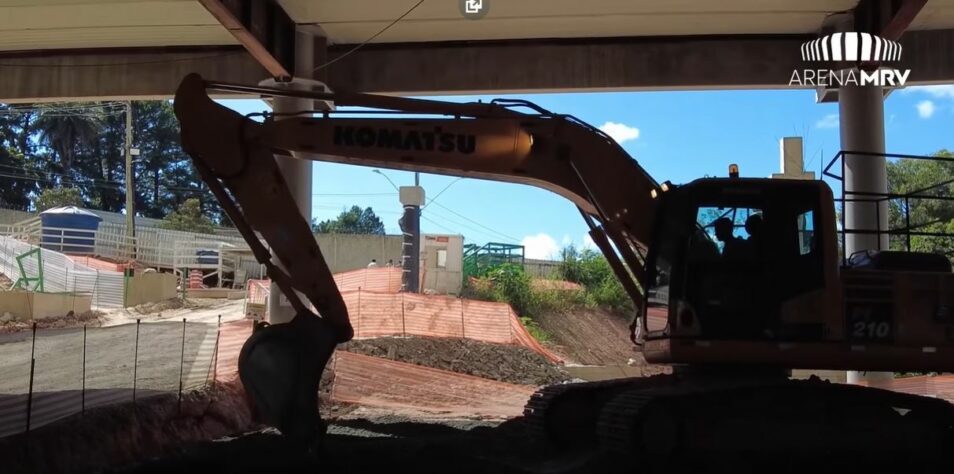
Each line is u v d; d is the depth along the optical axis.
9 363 18.89
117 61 20.11
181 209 67.69
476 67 19.48
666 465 9.10
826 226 9.55
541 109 10.31
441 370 19.62
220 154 9.96
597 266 39.16
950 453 9.60
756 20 17.88
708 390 8.98
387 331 23.52
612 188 10.26
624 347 32.53
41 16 17.47
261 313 30.81
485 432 12.80
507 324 24.66
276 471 8.93
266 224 9.97
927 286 9.66
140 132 79.38
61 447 9.94
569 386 11.38
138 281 35.66
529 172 10.25
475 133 10.13
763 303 9.43
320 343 9.39
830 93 18.58
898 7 15.53
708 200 9.64
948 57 18.06
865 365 9.47
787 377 9.72
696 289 9.49
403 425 13.66
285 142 10.05
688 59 19.12
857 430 9.40
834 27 17.94
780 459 9.28
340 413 15.75
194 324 27.84
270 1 16.59
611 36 19.08
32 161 72.81
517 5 16.84
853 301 9.53
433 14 17.38
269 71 17.64
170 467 9.34
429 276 32.78
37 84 20.34
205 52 19.92
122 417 11.38
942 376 18.14
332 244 51.84
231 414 13.87
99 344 22.28
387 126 10.12
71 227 47.00
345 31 18.58
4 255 38.38
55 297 29.78
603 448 9.80
